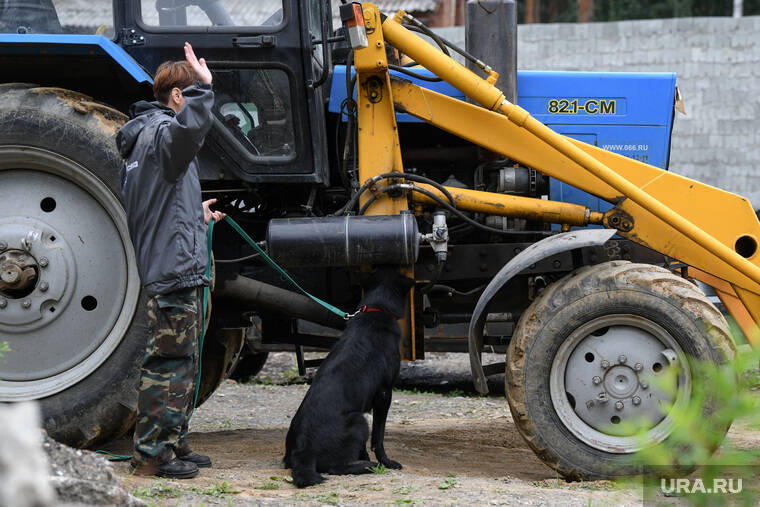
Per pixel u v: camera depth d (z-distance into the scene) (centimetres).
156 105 470
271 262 527
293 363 1174
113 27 549
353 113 573
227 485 436
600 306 492
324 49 541
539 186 600
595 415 497
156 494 409
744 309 543
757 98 1608
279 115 551
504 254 571
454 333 909
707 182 1631
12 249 527
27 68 554
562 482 493
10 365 528
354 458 486
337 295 598
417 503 409
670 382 221
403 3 1802
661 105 618
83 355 531
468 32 593
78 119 526
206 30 545
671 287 492
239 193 600
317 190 602
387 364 503
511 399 501
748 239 548
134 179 448
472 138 551
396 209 538
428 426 757
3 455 223
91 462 312
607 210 601
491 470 548
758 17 1603
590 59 1675
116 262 536
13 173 537
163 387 459
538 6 2969
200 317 490
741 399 191
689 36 1630
